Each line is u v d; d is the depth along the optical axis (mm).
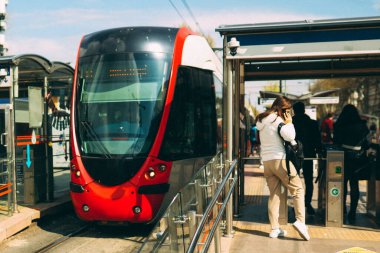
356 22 6477
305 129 7613
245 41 6855
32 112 8727
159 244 2957
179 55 7777
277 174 6039
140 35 7691
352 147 7219
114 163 6973
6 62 7961
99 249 6500
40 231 7695
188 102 7930
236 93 7816
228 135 6930
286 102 6078
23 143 8648
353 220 7277
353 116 7254
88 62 7730
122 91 7426
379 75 10141
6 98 8328
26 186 8773
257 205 8508
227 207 6207
